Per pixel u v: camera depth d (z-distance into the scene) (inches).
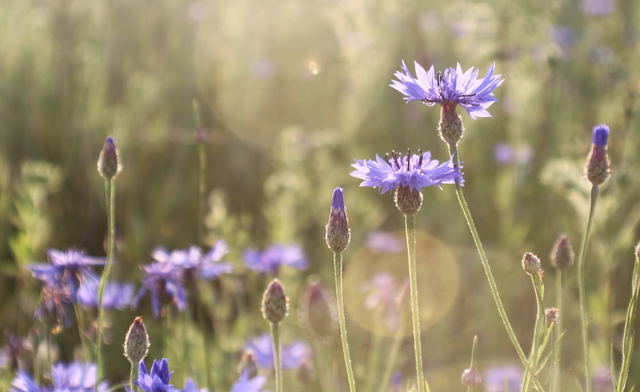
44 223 35.9
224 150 56.1
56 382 27.3
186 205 51.5
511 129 48.8
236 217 52.7
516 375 33.0
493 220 47.6
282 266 36.3
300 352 32.6
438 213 48.2
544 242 44.8
